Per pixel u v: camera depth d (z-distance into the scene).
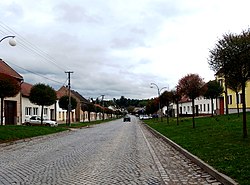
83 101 90.50
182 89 30.09
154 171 10.58
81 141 23.53
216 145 14.49
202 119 37.19
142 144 20.69
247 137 15.63
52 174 10.05
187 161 12.70
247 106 46.50
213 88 40.22
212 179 9.05
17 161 13.16
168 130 30.66
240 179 7.88
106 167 11.41
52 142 22.98
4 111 42.41
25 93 49.94
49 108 63.25
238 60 14.65
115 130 40.69
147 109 93.75
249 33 14.66
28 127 32.25
